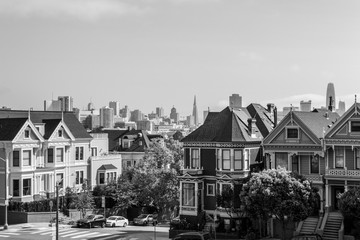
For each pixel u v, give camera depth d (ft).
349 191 186.29
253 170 221.87
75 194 291.38
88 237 220.02
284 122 214.90
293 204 187.21
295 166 213.66
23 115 318.24
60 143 304.50
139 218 273.75
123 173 319.68
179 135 430.20
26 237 217.15
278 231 210.59
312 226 204.74
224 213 218.79
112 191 305.94
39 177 287.69
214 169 226.38
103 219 257.96
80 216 283.18
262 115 260.62
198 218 224.74
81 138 321.93
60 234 227.20
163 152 291.38
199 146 229.66
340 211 191.31
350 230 197.88
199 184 226.79
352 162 203.31
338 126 204.44
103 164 338.54
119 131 452.76
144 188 286.25
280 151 214.69
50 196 287.28
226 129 225.56
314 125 216.33
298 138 211.61
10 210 269.23
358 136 200.64
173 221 228.84
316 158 210.79
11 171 273.13
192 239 188.96
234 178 218.59
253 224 215.72
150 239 215.51
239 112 240.53
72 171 314.14
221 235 211.61
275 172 195.42
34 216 266.16
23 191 277.44
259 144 229.25
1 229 241.76
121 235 226.58
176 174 280.92
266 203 189.47
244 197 195.62
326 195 206.28
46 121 309.22
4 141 270.67
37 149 287.07
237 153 221.66
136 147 393.50
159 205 287.48
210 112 243.81
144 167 291.38
